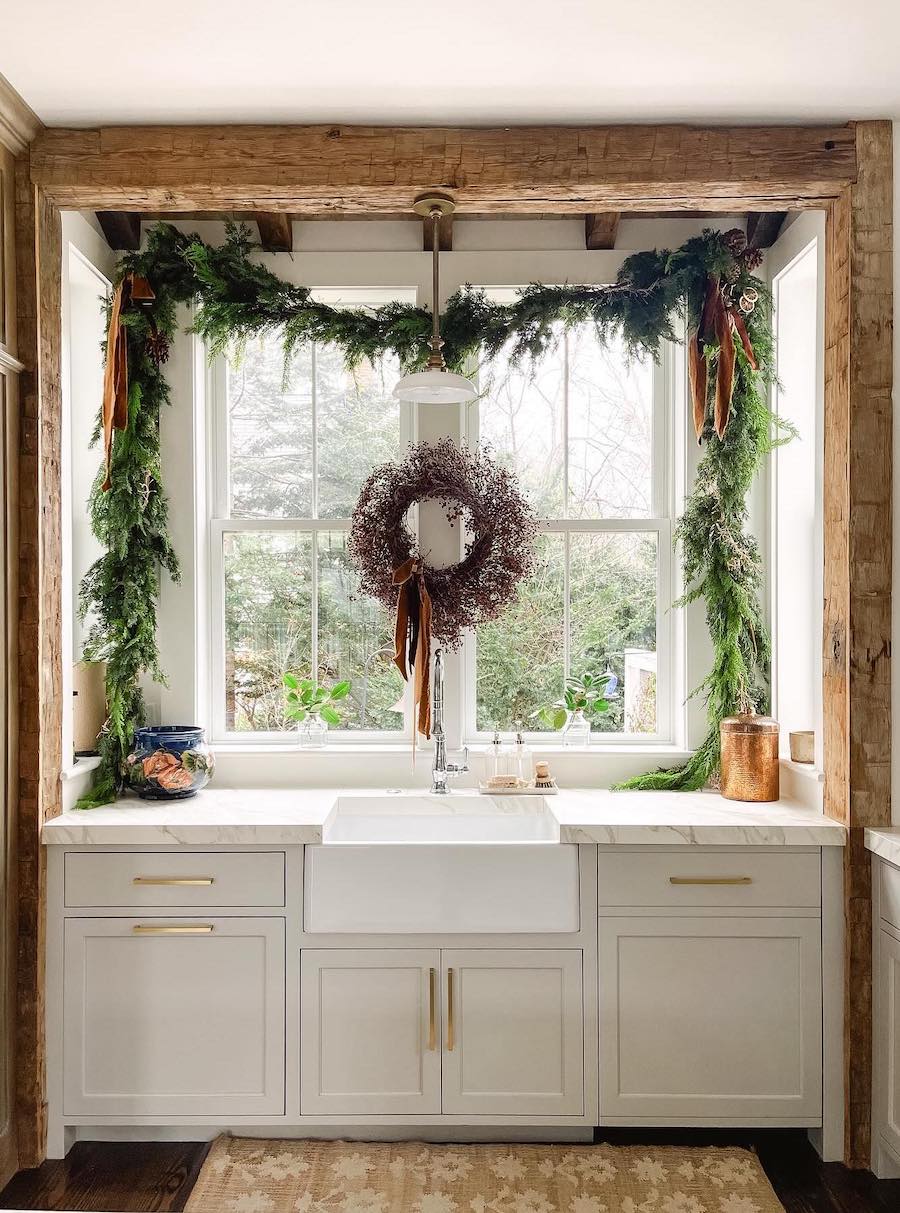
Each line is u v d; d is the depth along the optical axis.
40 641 2.48
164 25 2.03
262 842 2.45
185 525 3.09
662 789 2.98
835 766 2.54
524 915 2.47
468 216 3.10
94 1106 2.46
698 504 2.93
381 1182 2.31
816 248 2.71
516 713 3.24
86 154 2.46
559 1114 2.47
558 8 1.98
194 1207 2.21
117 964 2.47
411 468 2.91
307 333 2.91
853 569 2.47
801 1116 2.46
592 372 3.26
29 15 1.99
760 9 1.99
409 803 2.90
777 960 2.48
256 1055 2.46
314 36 2.08
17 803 2.45
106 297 2.96
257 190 2.48
